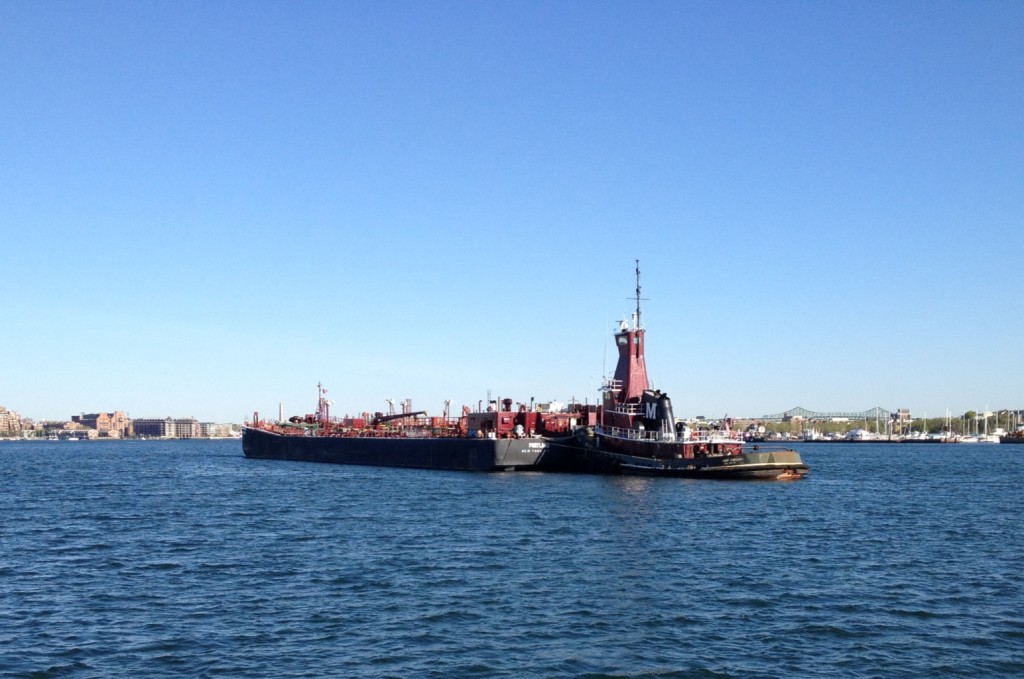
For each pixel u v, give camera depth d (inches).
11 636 1601.9
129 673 1401.3
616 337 5260.8
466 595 1881.2
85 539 2741.1
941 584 2007.9
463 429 6284.5
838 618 1705.2
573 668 1416.1
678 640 1561.3
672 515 3184.1
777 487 4357.8
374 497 4003.4
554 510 3358.8
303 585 1991.9
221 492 4485.7
